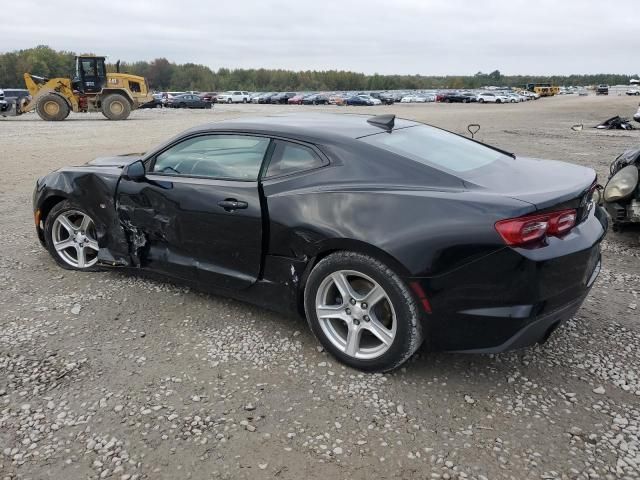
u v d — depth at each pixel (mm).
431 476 2357
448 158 3361
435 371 3168
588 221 3162
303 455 2484
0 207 7270
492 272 2709
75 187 4387
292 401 2885
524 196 2791
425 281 2803
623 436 2605
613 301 4168
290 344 3482
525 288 2697
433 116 33219
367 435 2619
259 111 41375
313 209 3150
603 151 13492
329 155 3270
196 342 3506
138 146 14648
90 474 2361
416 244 2799
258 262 3494
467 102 72625
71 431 2633
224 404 2855
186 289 4332
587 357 3322
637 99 70062
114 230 4266
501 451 2508
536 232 2697
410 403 2865
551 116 32219
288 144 3432
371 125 3672
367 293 3086
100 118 29734
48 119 26609
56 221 4617
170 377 3102
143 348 3424
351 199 3039
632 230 6082
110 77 27984
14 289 4320
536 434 2621
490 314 2748
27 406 2816
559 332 3637
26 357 3295
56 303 4062
